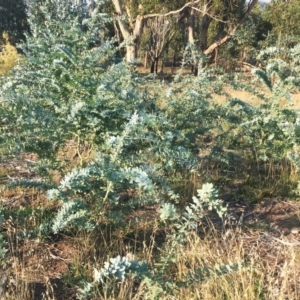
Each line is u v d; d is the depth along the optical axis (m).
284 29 22.94
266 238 3.70
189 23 22.50
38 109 3.83
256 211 4.30
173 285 2.47
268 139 5.37
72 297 2.78
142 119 3.09
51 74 4.61
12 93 3.87
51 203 4.02
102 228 3.46
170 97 5.88
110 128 3.73
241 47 20.67
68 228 3.40
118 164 3.12
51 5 8.21
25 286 2.70
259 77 5.60
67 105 4.09
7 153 4.39
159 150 3.89
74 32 5.99
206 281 2.65
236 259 2.90
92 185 3.34
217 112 5.75
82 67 4.61
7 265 2.94
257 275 2.99
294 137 4.66
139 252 3.25
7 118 3.89
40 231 3.29
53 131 3.83
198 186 4.47
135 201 3.62
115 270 2.01
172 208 2.41
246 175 5.11
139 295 2.55
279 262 3.30
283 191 4.75
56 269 3.08
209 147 5.62
